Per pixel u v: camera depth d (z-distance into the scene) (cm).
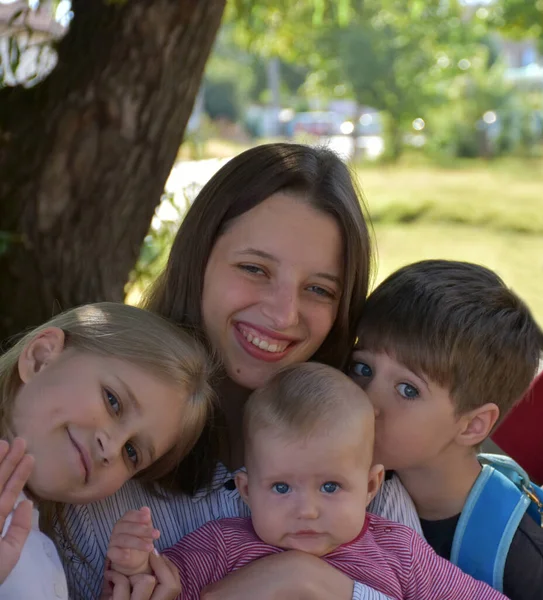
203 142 457
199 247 188
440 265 205
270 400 174
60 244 295
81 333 168
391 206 1599
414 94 2067
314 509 169
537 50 1648
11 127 295
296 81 3791
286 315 178
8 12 305
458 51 1670
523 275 1009
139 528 157
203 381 176
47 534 168
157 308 198
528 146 2758
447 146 2745
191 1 286
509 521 191
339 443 169
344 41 1967
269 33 625
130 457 164
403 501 194
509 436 241
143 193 302
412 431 190
